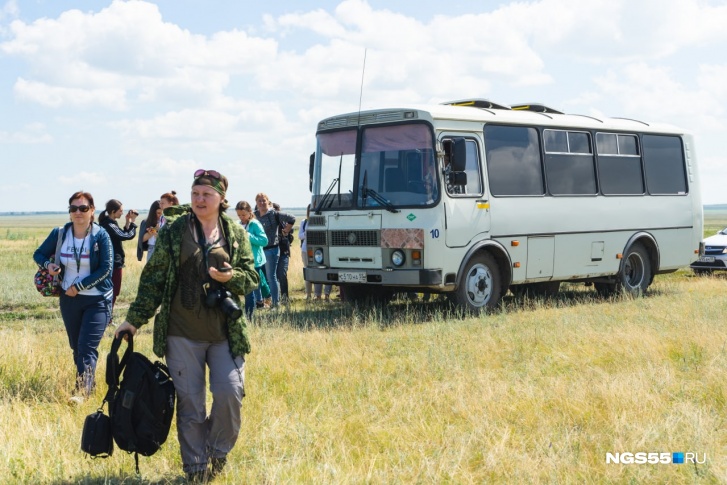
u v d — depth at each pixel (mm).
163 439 5316
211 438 5492
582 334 10594
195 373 5430
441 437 6355
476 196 13719
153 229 12227
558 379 8008
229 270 5355
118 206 11820
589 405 7051
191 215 5488
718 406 7117
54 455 5738
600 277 16578
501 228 14156
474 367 8969
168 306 5371
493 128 14250
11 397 7328
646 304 14414
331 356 9633
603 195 16219
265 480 5363
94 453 5262
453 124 13500
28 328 12656
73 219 7820
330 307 15031
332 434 6398
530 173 14859
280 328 11914
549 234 15070
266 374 8453
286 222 15891
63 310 7914
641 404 7004
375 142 13633
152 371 5328
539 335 10695
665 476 5383
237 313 5316
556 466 5574
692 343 9695
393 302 15547
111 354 5355
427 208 13016
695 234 18375
